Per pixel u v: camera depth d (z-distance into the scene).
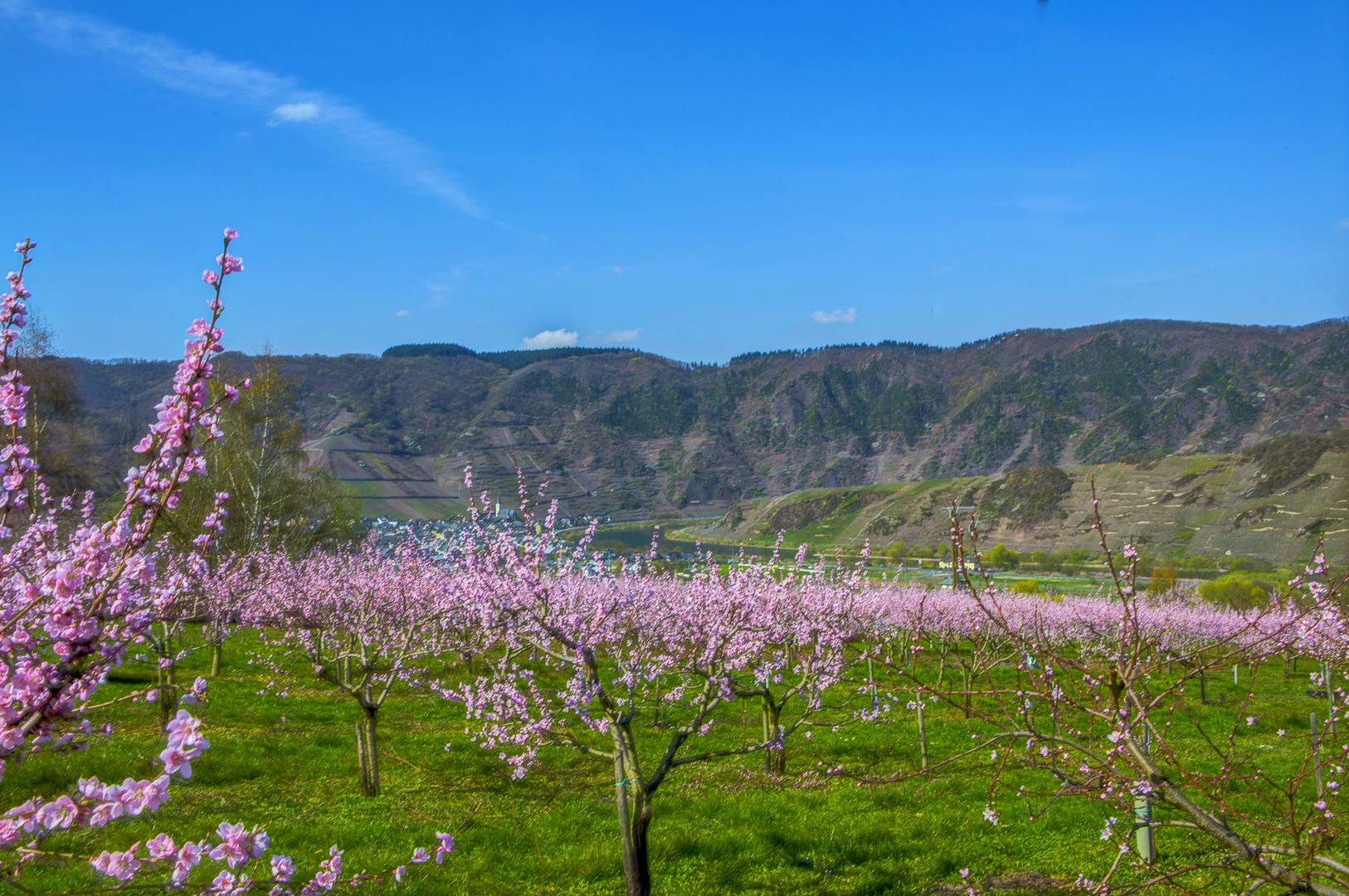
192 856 3.03
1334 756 4.52
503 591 9.02
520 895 8.73
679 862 9.76
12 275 3.88
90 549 3.30
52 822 2.82
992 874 9.38
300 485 44.72
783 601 12.70
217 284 3.46
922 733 14.73
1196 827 4.48
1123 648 4.94
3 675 3.31
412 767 13.79
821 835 10.59
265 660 22.52
